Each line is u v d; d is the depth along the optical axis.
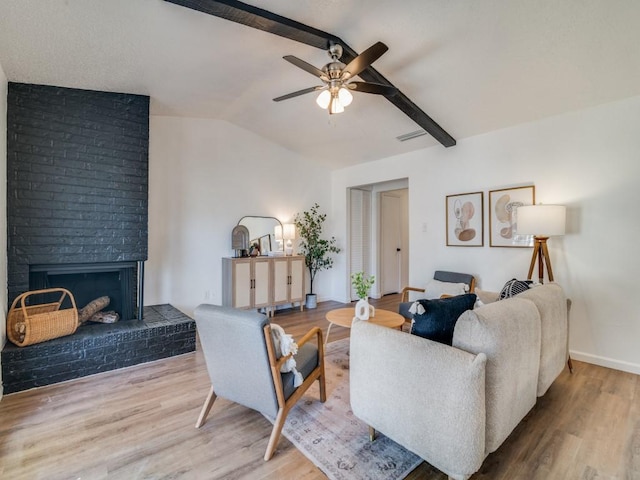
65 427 1.97
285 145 5.09
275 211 5.06
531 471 1.62
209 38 2.39
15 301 2.52
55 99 2.79
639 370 2.74
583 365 2.95
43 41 2.19
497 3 2.04
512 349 1.59
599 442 1.85
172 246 4.10
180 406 2.22
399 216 6.78
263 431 1.95
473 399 1.36
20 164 2.65
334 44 2.41
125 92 3.11
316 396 2.39
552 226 2.83
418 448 1.55
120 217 3.09
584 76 2.59
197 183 4.29
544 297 2.16
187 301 4.21
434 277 4.00
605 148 2.90
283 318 4.59
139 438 1.87
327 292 5.87
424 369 1.50
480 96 3.08
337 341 3.62
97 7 1.93
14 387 2.39
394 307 5.34
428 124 3.57
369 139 4.41
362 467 1.66
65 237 2.84
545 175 3.26
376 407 1.73
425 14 2.19
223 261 4.45
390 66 2.77
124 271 3.36
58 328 2.60
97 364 2.72
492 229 3.68
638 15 1.97
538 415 2.13
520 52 2.44
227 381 1.90
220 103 3.74
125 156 3.12
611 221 2.87
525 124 3.41
